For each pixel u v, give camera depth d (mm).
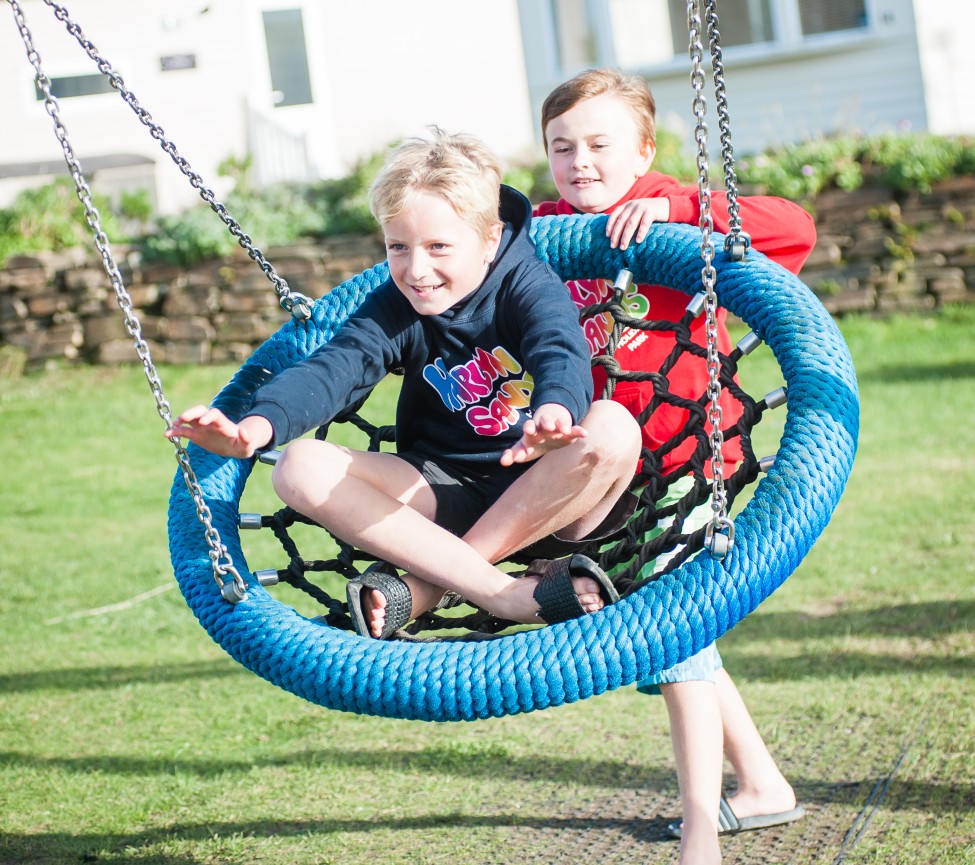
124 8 13742
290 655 2312
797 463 2355
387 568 2484
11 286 11281
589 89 2998
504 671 2201
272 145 13438
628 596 2268
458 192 2402
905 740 3557
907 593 4949
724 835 3135
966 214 10594
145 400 10188
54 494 7824
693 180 10906
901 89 12930
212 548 2445
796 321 2576
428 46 13766
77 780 3787
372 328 2555
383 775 3721
